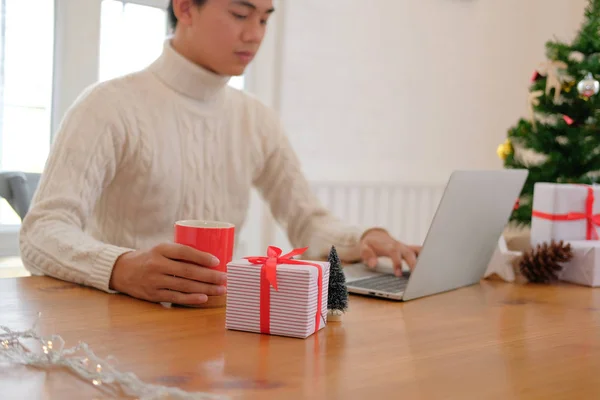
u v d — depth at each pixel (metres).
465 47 3.38
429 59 3.29
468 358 0.85
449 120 3.38
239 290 0.92
